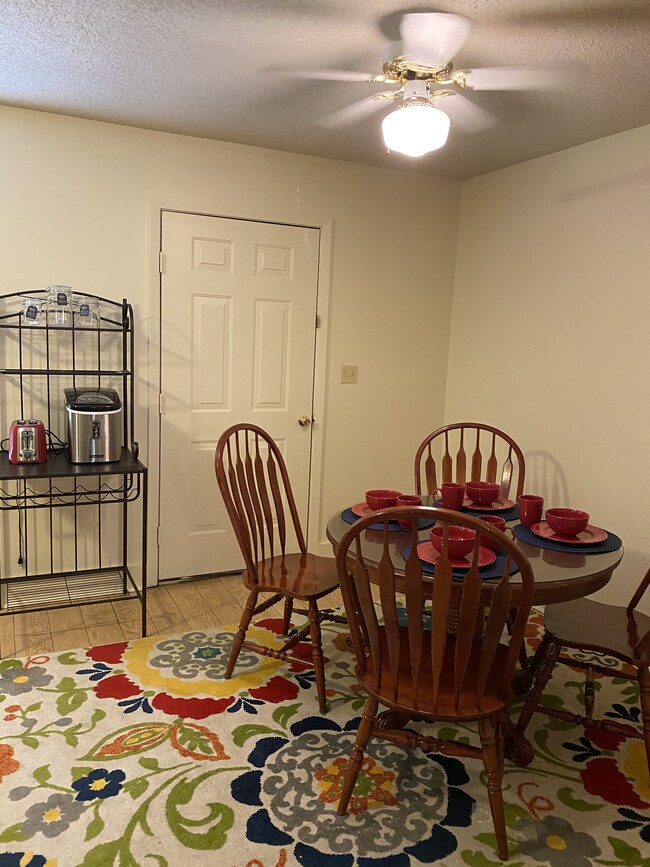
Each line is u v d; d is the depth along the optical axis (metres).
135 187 3.12
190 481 3.47
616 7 1.78
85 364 3.13
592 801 1.95
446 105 2.60
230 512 2.40
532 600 1.66
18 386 3.02
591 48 2.04
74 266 3.06
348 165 3.61
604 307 3.05
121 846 1.71
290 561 2.69
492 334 3.75
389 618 1.68
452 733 2.27
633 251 2.90
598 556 2.04
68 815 1.81
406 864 1.69
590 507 3.17
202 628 2.99
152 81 2.48
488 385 3.79
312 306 3.64
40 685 2.46
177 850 1.71
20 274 2.97
